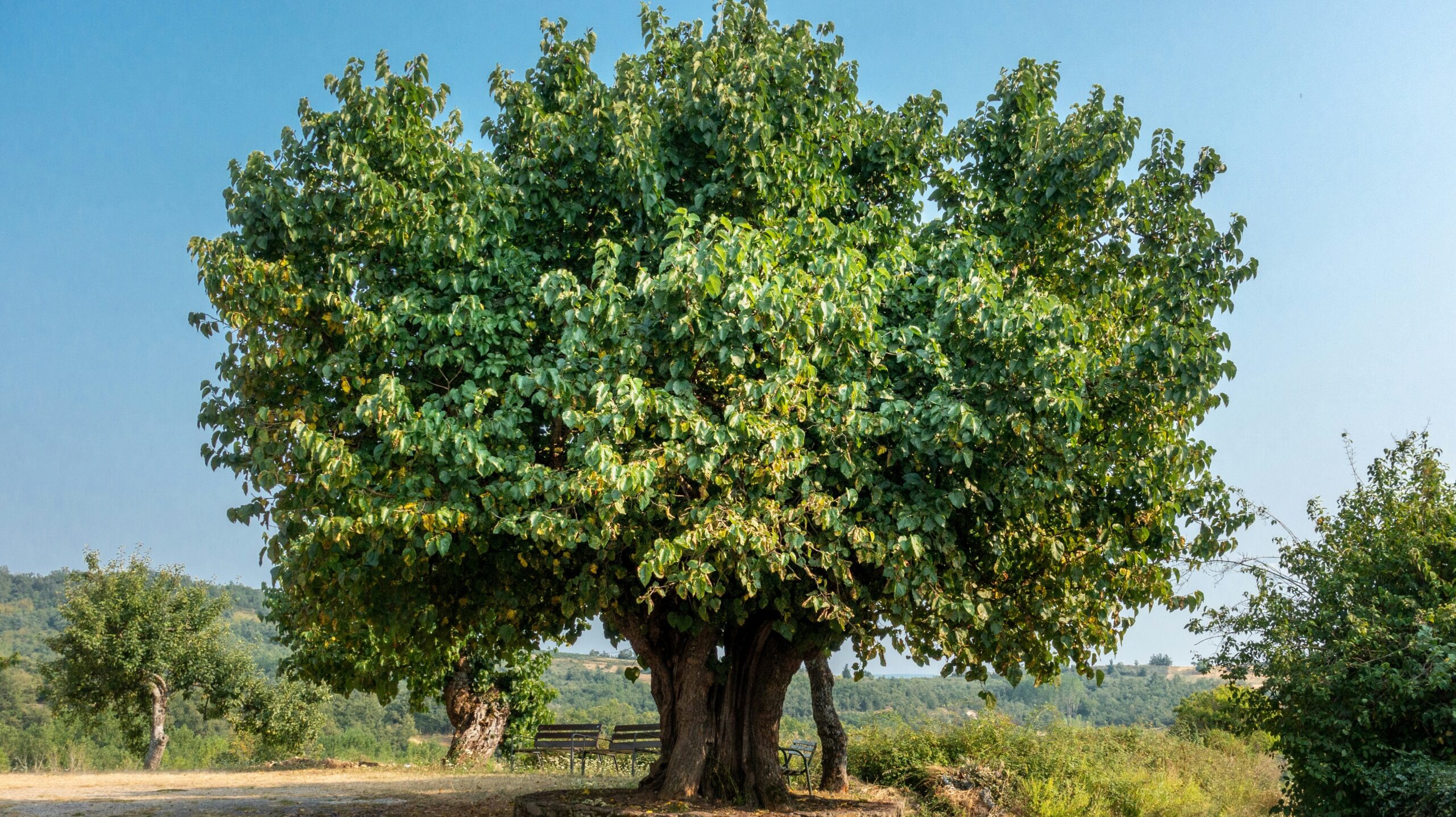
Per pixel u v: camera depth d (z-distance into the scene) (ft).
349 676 71.15
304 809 40.47
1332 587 43.80
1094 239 38.83
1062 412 28.37
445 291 31.48
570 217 33.53
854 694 162.40
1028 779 55.93
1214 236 34.88
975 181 39.22
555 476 27.48
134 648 96.22
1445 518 44.11
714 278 26.05
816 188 33.17
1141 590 36.09
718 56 34.58
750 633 38.24
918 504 29.66
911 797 53.62
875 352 29.89
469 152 32.60
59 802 42.57
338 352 29.66
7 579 380.17
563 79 35.68
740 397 27.22
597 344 28.02
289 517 28.32
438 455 27.04
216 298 29.27
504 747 86.74
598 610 31.89
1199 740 77.71
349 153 29.01
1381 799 39.60
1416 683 39.19
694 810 33.40
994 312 28.58
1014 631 34.04
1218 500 36.76
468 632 39.22
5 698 221.66
